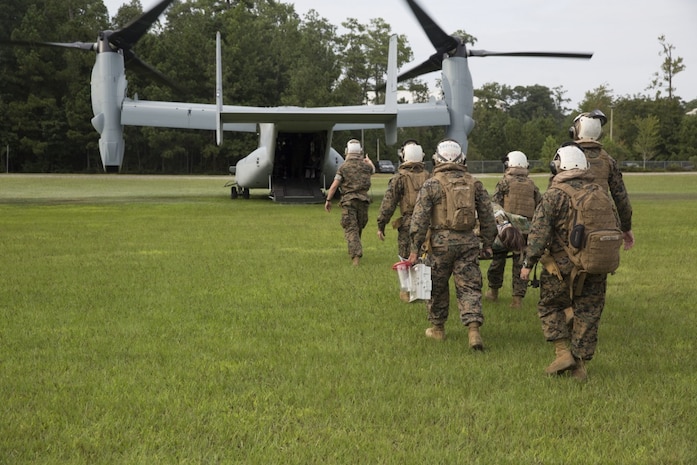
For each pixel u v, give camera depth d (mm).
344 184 10750
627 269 10492
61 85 75750
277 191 27281
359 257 10852
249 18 89312
